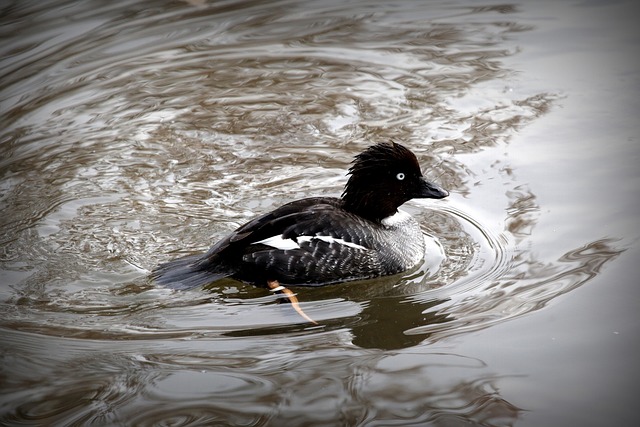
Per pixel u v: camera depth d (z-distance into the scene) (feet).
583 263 35.01
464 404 28.14
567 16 58.59
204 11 61.31
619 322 31.42
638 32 55.31
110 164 44.32
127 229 38.52
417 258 37.06
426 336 31.83
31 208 40.19
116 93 51.57
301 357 30.86
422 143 45.27
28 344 31.22
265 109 49.73
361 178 37.01
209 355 30.91
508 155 43.57
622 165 41.55
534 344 30.71
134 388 29.12
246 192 41.60
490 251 36.81
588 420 27.04
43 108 49.73
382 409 28.09
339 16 60.75
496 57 54.08
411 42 56.75
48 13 60.75
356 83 52.13
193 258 35.63
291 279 35.53
